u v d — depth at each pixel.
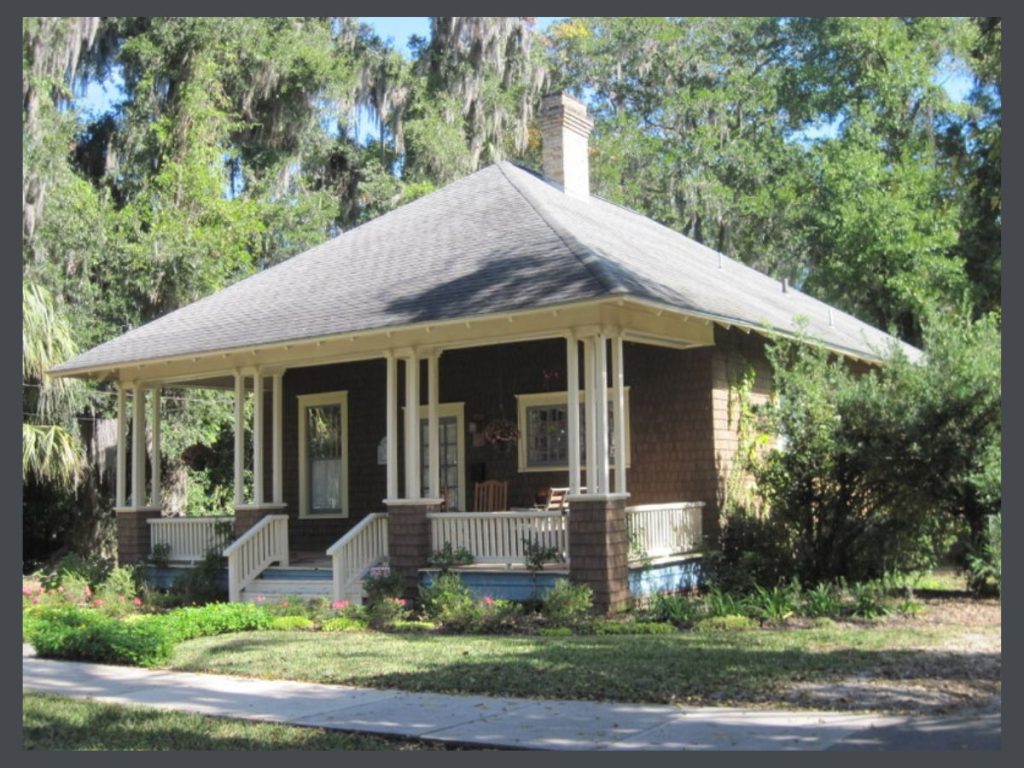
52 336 20.09
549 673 9.16
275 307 16.56
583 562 12.80
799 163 35.25
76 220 23.41
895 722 7.09
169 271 24.73
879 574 14.02
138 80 27.97
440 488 17.73
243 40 28.44
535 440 16.91
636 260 14.91
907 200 31.86
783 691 8.12
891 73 33.44
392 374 14.59
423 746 7.09
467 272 14.48
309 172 32.91
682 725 7.23
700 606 12.66
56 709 8.61
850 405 13.63
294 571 15.65
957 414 13.02
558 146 19.17
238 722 7.99
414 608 13.95
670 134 39.22
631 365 15.83
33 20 23.53
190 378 17.70
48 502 24.56
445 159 32.09
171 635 11.70
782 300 21.12
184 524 17.19
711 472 15.00
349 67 33.03
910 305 31.44
